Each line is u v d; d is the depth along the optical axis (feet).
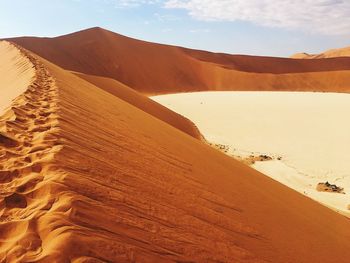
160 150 25.71
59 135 16.90
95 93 46.29
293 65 352.90
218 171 28.73
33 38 255.29
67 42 268.00
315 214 30.78
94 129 21.85
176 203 15.53
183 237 12.41
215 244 13.35
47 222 9.37
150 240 10.89
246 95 211.00
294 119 144.36
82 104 29.55
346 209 61.21
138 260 9.46
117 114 34.73
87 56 264.93
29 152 14.69
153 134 32.17
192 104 177.58
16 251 8.50
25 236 8.91
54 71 51.06
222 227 15.72
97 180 13.42
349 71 317.01
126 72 271.08
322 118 144.87
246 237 16.11
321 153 102.12
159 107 100.73
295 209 27.94
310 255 18.30
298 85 306.96
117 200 12.26
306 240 20.66
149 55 295.89
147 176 17.25
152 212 13.02
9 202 10.75
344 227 31.65
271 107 167.22
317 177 81.25
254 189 27.81
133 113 43.73
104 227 10.14
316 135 121.80
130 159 18.83
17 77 43.96
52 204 10.49
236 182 27.37
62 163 13.50
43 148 15.15
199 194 19.06
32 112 20.94
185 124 104.99
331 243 22.82
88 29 288.10
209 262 11.69
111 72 264.72
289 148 106.52
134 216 11.88
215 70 303.27
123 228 10.62
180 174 21.33
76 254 8.47
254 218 19.63
